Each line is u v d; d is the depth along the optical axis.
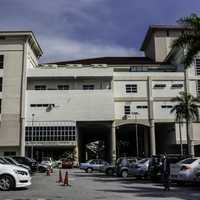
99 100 63.94
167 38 76.88
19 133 61.62
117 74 66.56
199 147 64.75
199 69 66.19
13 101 62.56
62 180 25.69
